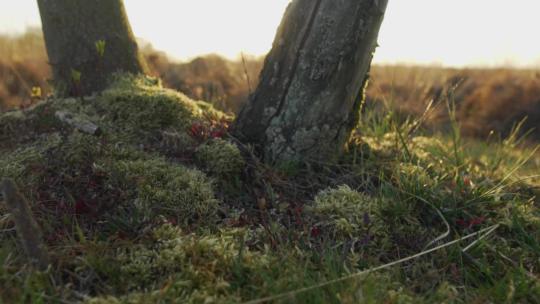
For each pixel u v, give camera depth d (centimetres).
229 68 270
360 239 94
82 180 100
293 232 94
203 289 81
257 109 110
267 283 81
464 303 85
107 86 125
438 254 94
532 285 88
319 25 102
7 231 91
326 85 105
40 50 284
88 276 83
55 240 89
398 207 100
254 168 107
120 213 95
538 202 115
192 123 115
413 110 198
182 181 100
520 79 264
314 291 79
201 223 96
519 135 231
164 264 85
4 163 102
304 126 107
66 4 123
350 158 115
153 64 255
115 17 127
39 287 79
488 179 116
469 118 244
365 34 103
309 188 107
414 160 121
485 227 101
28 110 118
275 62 107
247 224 97
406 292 85
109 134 109
